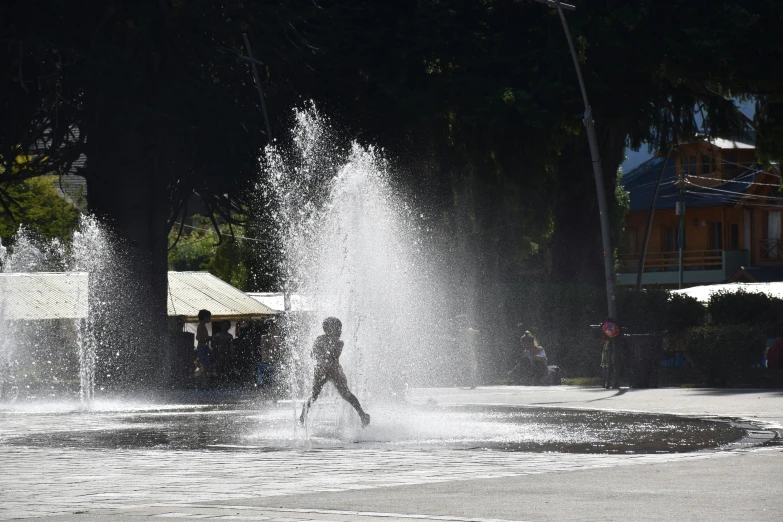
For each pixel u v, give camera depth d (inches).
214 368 3523.6
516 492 886.4
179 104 3253.0
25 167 3614.7
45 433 1679.4
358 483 965.8
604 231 3398.1
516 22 3946.9
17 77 3230.8
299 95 3597.4
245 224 3887.8
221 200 3752.5
